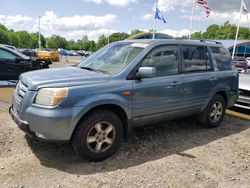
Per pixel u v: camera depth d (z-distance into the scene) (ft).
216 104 19.45
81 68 15.88
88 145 12.90
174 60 16.29
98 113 13.00
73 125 12.21
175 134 17.90
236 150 15.84
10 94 26.96
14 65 32.91
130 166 13.06
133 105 14.19
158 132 18.02
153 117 15.42
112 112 13.53
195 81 17.17
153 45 15.35
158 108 15.37
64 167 12.57
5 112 20.15
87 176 11.90
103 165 12.99
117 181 11.62
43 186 10.99
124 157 13.97
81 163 13.02
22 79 13.80
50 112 11.77
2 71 32.32
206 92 18.15
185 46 17.10
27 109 12.22
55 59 102.63
